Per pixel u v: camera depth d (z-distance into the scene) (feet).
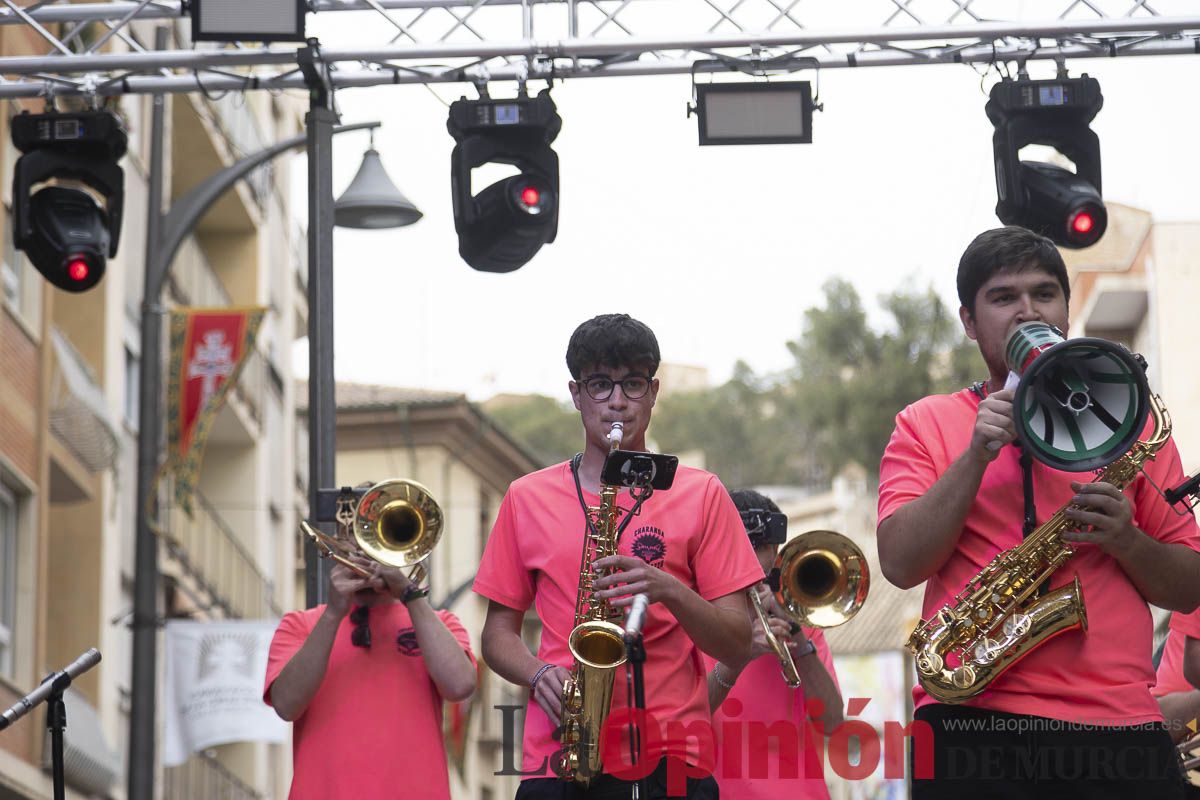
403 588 22.13
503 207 30.45
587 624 17.21
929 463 16.83
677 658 18.10
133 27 62.54
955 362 139.13
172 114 78.84
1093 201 29.66
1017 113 29.96
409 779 21.85
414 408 123.95
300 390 125.08
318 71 30.48
